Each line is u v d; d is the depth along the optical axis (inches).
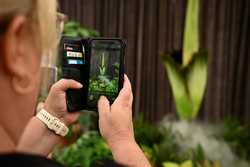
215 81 166.2
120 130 27.4
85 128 121.7
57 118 31.6
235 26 164.2
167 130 138.9
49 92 31.6
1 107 19.4
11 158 18.5
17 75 18.7
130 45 165.9
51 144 31.4
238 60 165.9
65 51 31.0
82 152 106.2
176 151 131.2
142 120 147.9
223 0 163.0
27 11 18.8
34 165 18.5
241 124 161.5
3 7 18.0
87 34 131.3
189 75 119.1
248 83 166.1
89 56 30.9
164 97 167.6
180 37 164.2
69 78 31.3
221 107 167.3
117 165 21.8
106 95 30.1
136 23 165.3
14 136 20.3
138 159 26.3
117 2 164.9
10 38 18.1
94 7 164.7
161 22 164.9
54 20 20.2
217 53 165.0
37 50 19.6
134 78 167.2
